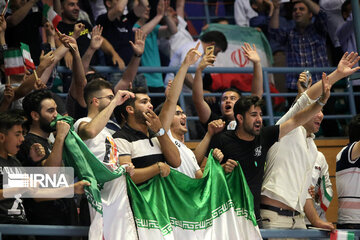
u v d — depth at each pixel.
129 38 14.16
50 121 8.46
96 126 8.11
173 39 16.20
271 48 16.75
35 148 8.11
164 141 8.59
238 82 14.97
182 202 8.65
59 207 8.05
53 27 12.45
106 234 7.92
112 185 8.10
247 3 17.53
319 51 15.62
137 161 8.51
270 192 9.32
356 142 10.03
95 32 12.18
